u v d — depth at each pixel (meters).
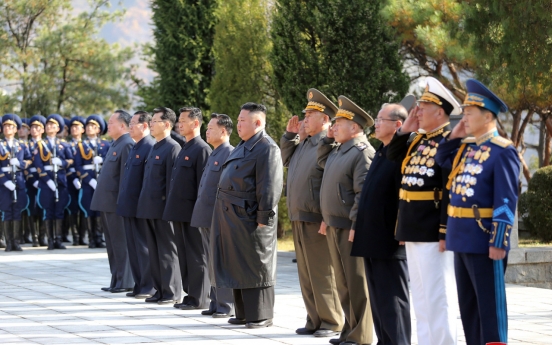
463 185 6.08
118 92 29.67
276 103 18.94
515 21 13.91
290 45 16.55
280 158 8.72
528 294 11.33
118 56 29.59
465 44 15.06
